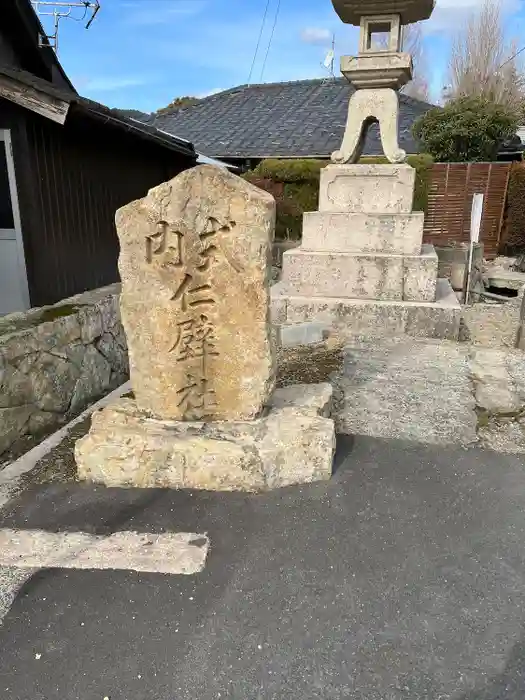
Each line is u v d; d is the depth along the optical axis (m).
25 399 3.68
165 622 2.04
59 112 4.20
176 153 7.59
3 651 1.93
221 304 2.92
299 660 1.87
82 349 4.49
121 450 2.90
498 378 4.28
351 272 5.64
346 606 2.09
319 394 3.44
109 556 2.38
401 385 4.14
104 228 5.99
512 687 1.75
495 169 10.26
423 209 10.50
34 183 4.62
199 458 2.84
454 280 8.38
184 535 2.51
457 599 2.11
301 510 2.68
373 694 1.74
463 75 20.78
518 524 2.56
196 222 2.82
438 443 3.33
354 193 5.77
